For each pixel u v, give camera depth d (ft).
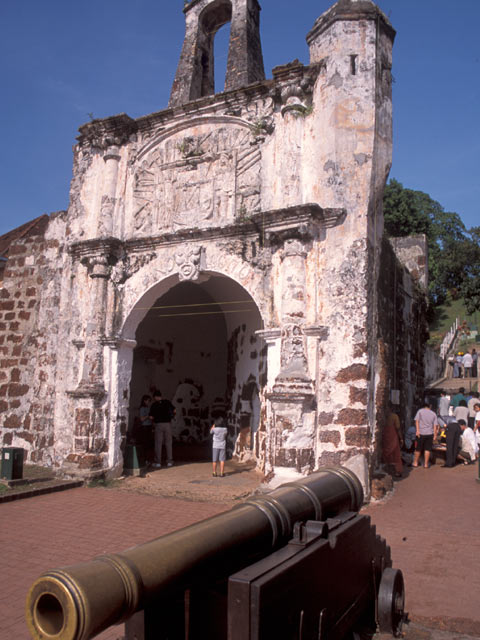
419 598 15.24
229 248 32.81
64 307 39.27
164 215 35.94
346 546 11.65
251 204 32.83
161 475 36.17
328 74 30.78
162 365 56.08
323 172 30.09
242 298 44.29
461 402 42.83
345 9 30.96
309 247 29.66
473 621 13.82
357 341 27.89
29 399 40.98
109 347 35.81
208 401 55.36
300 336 28.48
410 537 20.77
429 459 38.91
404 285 47.32
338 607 11.12
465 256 124.57
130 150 38.32
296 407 27.20
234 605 8.23
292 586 9.10
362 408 27.22
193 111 35.96
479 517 23.70
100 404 34.99
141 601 7.37
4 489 29.86
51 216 43.16
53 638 6.70
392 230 128.57
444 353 83.56
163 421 40.83
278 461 27.20
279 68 31.68
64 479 33.22
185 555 8.29
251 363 42.16
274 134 32.76
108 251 36.11
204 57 43.75
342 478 14.23
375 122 29.81
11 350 42.96
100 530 22.65
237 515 10.04
